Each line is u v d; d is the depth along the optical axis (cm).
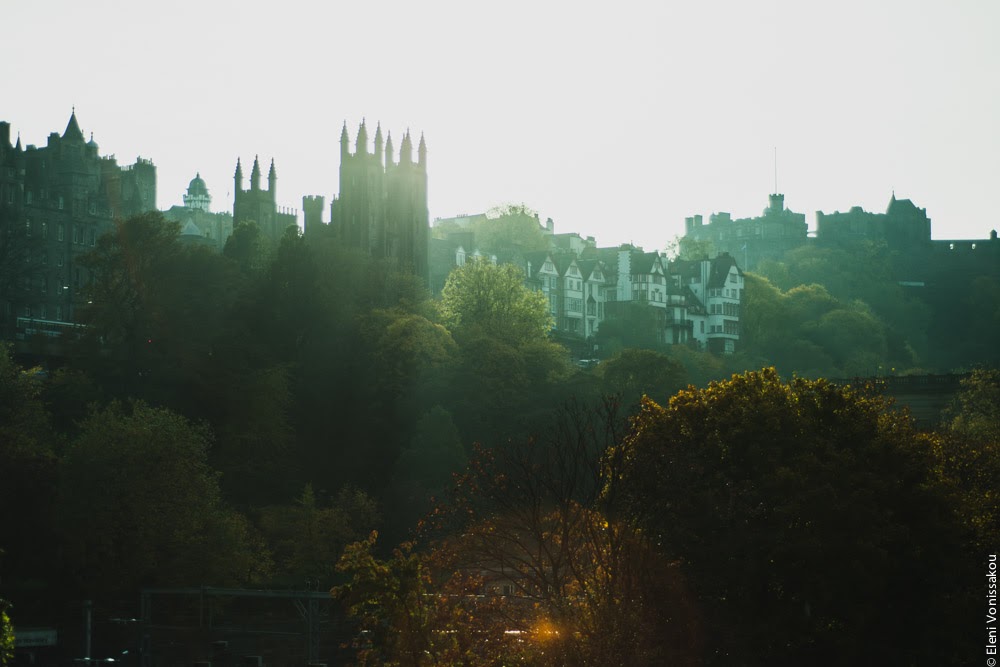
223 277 19775
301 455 17725
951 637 7788
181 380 17825
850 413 8819
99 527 12688
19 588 12688
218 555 12912
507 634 5766
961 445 10981
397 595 5175
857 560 7650
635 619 5969
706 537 7638
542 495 6938
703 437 8356
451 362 18962
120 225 19150
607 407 8012
